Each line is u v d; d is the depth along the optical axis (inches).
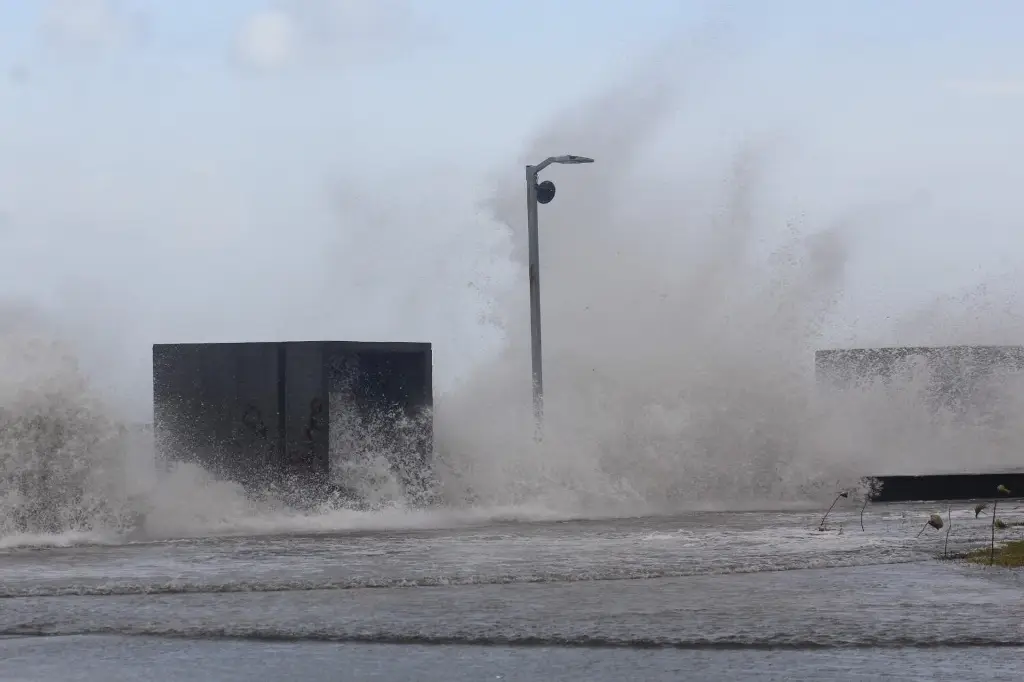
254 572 912.9
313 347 1379.2
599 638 682.8
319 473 1374.3
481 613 751.7
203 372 1421.0
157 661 644.1
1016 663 623.8
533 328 1683.1
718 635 686.5
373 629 708.7
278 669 627.2
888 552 1003.9
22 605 784.9
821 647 660.1
